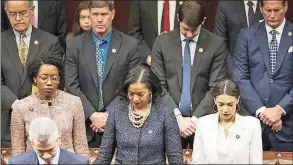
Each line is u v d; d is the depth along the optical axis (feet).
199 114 69.56
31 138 51.80
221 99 58.23
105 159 55.88
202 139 58.39
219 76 71.87
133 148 54.90
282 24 72.43
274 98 71.82
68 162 52.95
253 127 58.08
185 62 72.08
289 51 71.87
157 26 80.59
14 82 73.10
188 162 58.34
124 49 72.74
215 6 83.25
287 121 71.51
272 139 71.51
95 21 72.02
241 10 79.05
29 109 61.16
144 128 55.01
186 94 71.31
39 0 82.28
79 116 62.23
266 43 72.28
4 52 73.67
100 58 72.69
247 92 71.61
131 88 54.95
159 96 57.16
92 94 72.23
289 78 71.97
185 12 70.69
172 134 55.06
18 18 73.46
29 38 74.54
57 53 69.62
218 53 72.33
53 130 52.03
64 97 62.08
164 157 55.93
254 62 72.38
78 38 73.51
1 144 68.33
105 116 70.18
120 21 89.81
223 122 58.80
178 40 72.64
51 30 82.74
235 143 57.67
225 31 79.71
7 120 69.97
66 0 87.15
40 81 60.85
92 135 70.95
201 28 73.26
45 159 52.44
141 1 80.79
